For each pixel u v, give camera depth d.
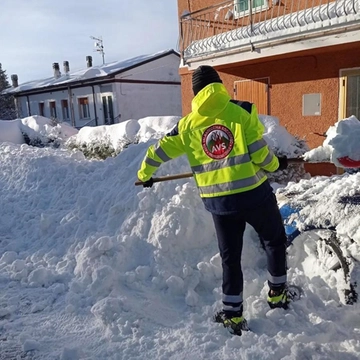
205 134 2.90
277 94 11.12
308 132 10.48
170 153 3.05
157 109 25.45
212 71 2.96
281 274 3.08
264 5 11.03
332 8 8.39
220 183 2.87
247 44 10.23
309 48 8.97
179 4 13.88
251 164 2.85
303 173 6.47
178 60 26.16
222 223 2.97
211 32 12.87
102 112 24.67
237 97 12.34
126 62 26.14
